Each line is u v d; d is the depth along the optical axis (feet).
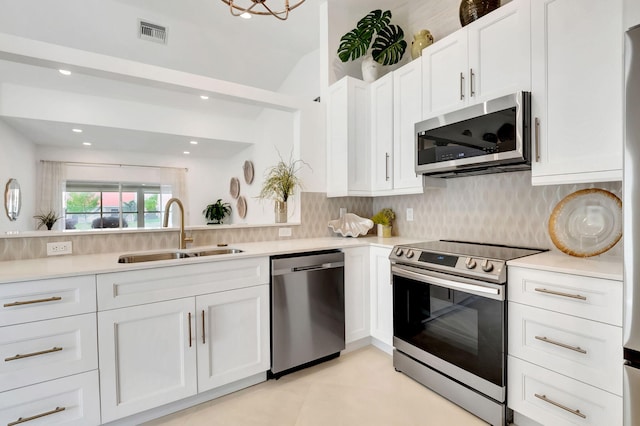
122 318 5.21
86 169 19.49
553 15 5.20
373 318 8.29
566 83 5.06
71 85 13.10
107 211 20.36
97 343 5.02
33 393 4.58
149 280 5.45
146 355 5.45
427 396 6.40
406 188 8.09
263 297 6.72
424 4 9.07
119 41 11.60
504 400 5.35
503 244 7.20
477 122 6.10
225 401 6.23
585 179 4.86
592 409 4.40
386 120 8.66
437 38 8.73
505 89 5.87
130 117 14.85
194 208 22.88
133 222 21.13
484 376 5.59
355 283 8.13
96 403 5.02
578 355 4.53
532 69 5.47
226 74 14.39
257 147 18.40
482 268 5.52
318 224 9.70
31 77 12.28
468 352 5.84
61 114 13.30
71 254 6.40
